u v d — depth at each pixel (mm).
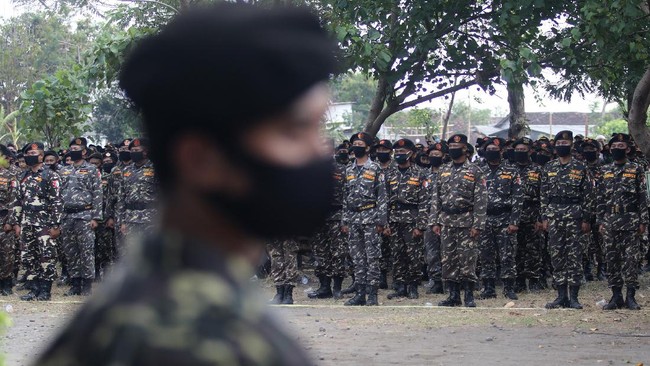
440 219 11680
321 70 1092
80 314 1013
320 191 1118
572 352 8219
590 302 12062
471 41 16453
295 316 10633
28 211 12359
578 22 15562
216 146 1073
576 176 11211
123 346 940
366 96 49062
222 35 1065
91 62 14992
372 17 15344
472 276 11508
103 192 14633
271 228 1104
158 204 1104
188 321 956
